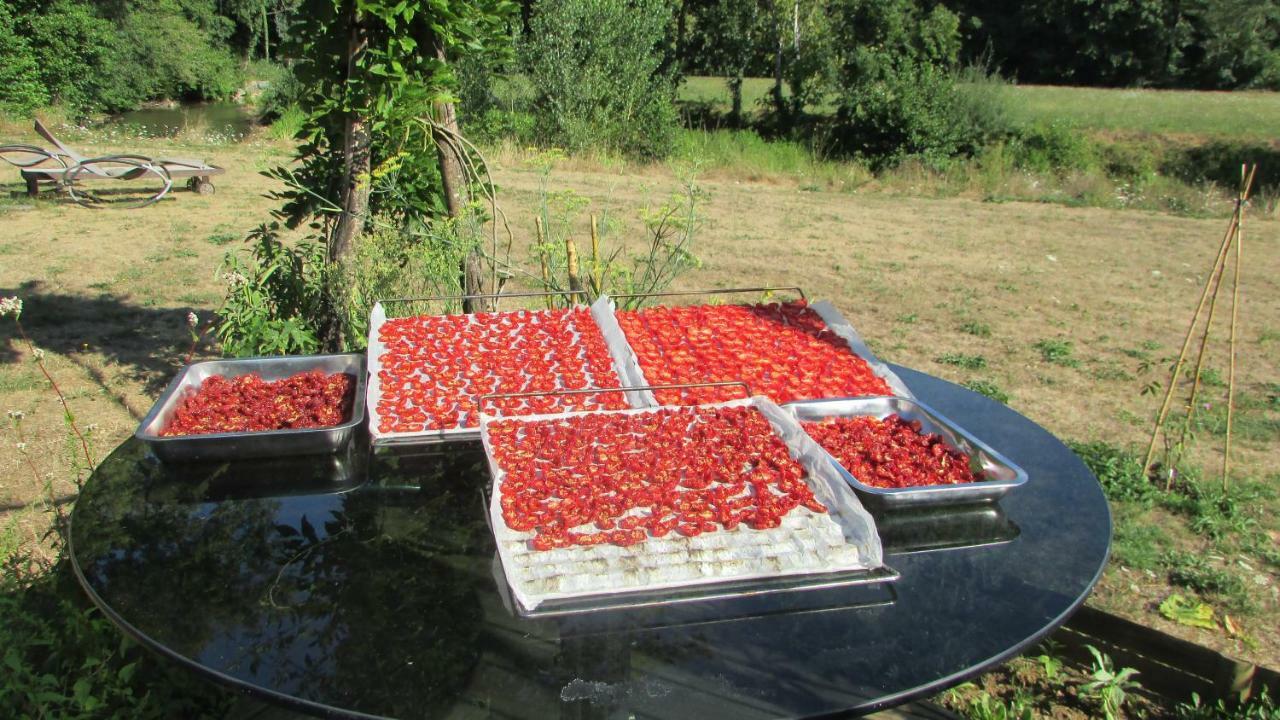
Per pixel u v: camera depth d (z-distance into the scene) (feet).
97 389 20.48
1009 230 45.21
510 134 64.59
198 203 43.80
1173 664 11.62
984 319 29.45
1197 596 14.26
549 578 7.30
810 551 7.81
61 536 11.73
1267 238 43.75
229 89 114.42
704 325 14.19
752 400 10.77
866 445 10.04
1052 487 9.95
